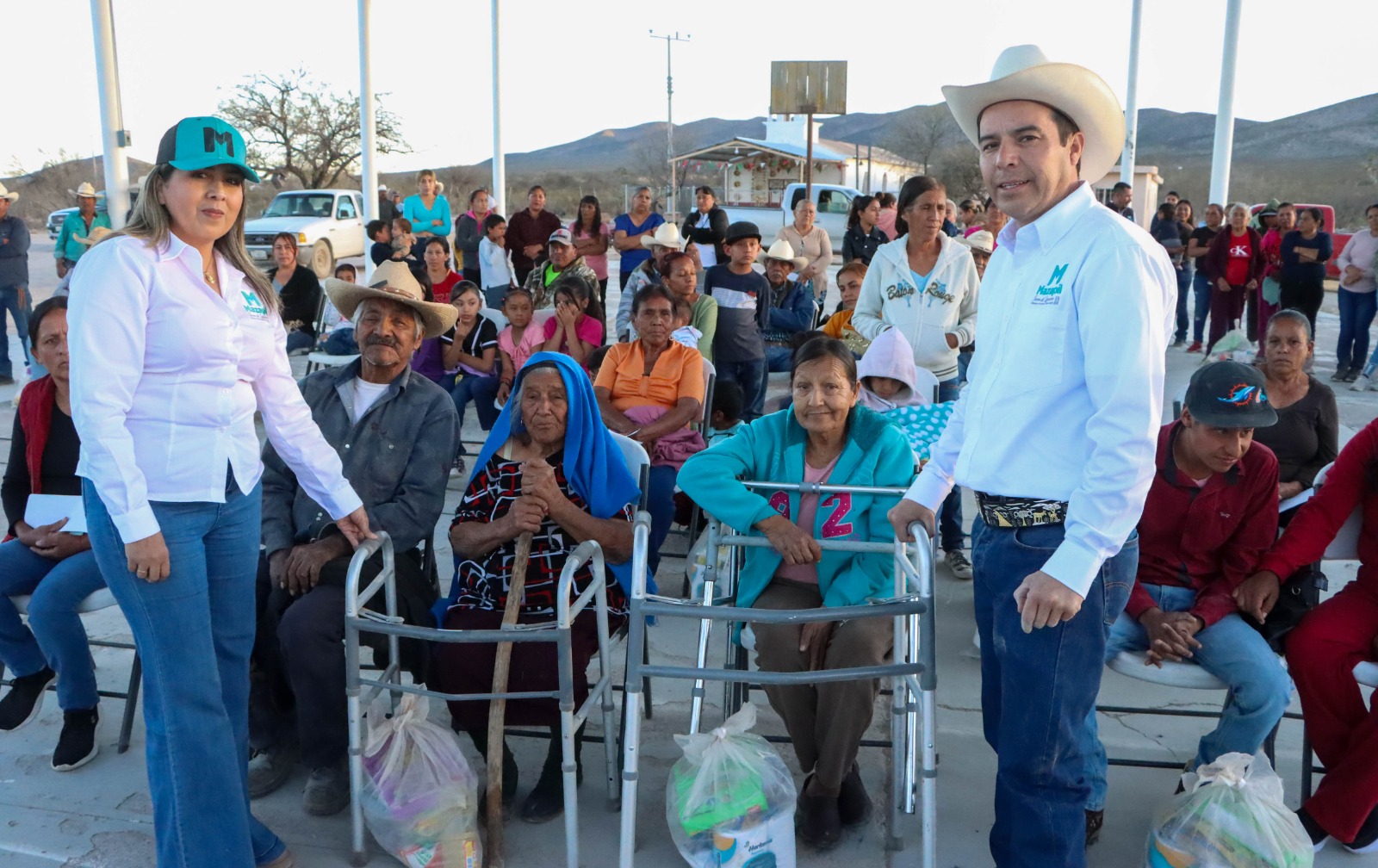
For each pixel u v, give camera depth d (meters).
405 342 3.45
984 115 2.35
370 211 12.59
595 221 12.00
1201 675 2.94
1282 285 11.33
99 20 9.52
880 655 2.90
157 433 2.36
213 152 2.30
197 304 2.38
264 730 3.25
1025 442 2.32
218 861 2.50
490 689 2.99
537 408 3.17
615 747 3.13
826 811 2.96
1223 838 2.52
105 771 3.32
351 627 2.77
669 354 5.16
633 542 2.88
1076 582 2.16
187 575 2.42
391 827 2.74
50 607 3.18
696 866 2.64
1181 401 4.20
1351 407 9.34
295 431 2.79
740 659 3.37
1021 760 2.45
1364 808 2.80
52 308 3.42
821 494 3.18
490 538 3.14
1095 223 2.22
